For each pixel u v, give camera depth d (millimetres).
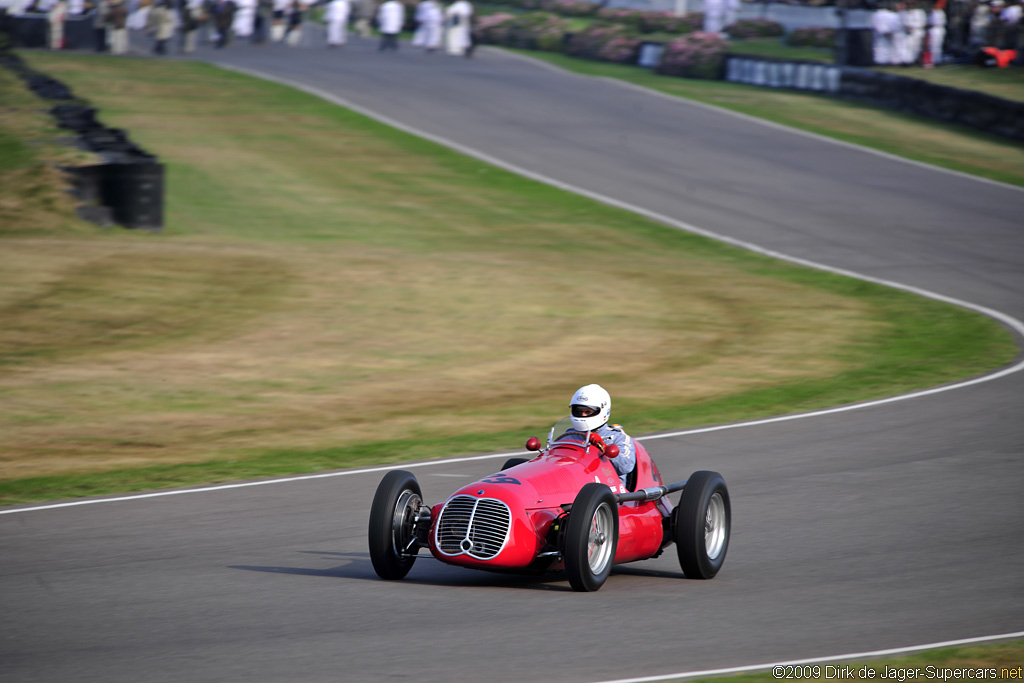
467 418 57188
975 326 79250
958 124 160750
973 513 39094
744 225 112312
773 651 24781
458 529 29781
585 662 23781
